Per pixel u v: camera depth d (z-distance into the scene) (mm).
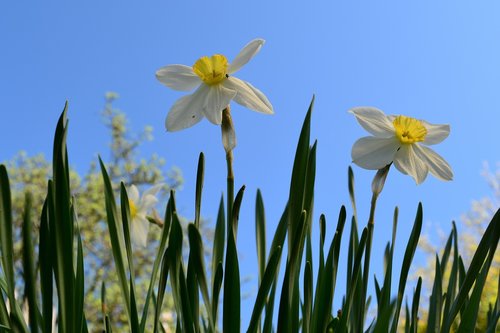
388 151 553
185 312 472
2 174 459
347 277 551
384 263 589
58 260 461
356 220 566
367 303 620
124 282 520
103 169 523
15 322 459
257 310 468
